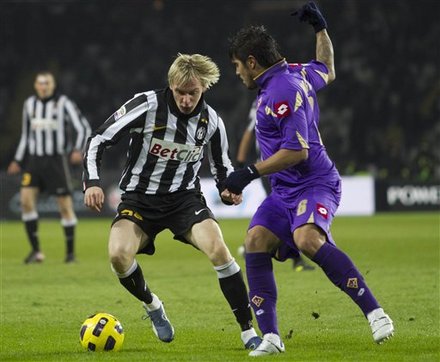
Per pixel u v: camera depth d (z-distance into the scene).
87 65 113.31
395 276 37.00
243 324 20.73
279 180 20.23
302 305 28.84
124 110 20.92
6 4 112.75
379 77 112.12
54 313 27.89
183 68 20.17
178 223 21.38
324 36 22.12
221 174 22.25
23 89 108.81
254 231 20.19
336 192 20.25
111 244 20.70
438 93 109.31
